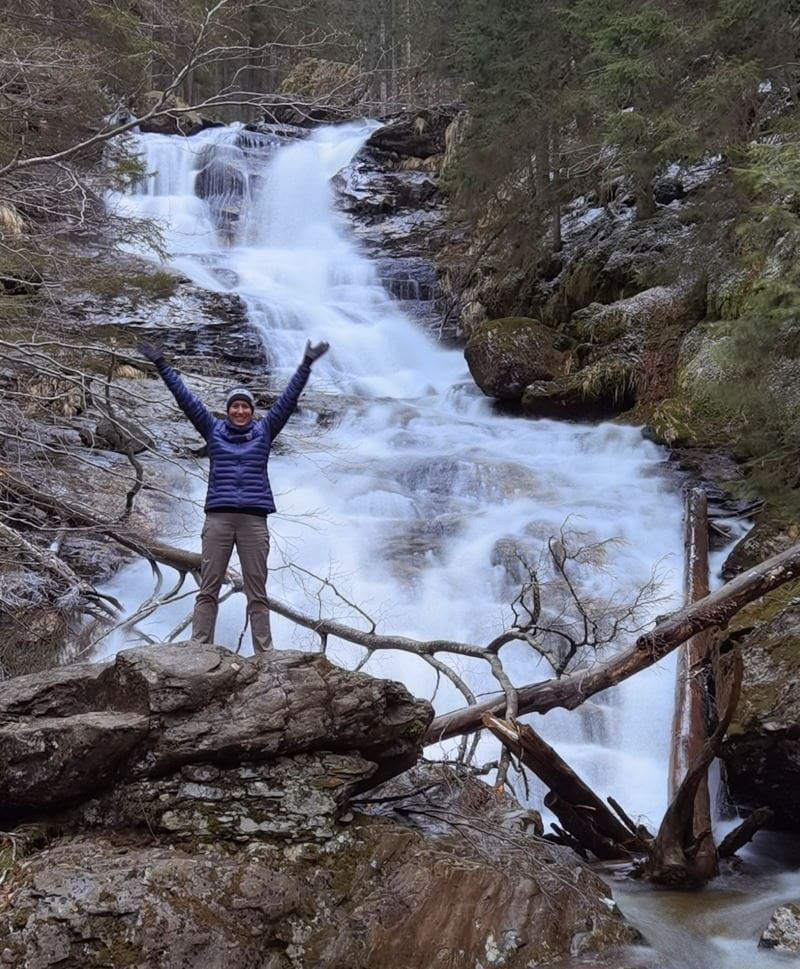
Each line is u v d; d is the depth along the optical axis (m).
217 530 6.26
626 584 11.77
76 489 11.88
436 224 27.55
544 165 21.03
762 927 6.49
